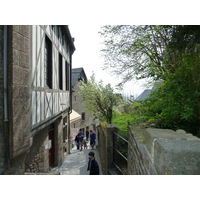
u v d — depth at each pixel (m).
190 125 2.88
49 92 5.01
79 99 17.91
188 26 2.72
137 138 2.42
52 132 6.93
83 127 18.58
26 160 4.07
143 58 5.71
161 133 1.71
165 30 3.66
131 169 2.79
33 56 3.51
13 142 2.53
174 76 2.60
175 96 2.55
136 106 5.93
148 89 5.36
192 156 1.13
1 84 2.53
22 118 2.81
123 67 6.00
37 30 3.80
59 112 6.69
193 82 2.52
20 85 2.75
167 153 1.17
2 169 2.49
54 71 5.79
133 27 4.84
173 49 3.12
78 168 6.88
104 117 10.88
